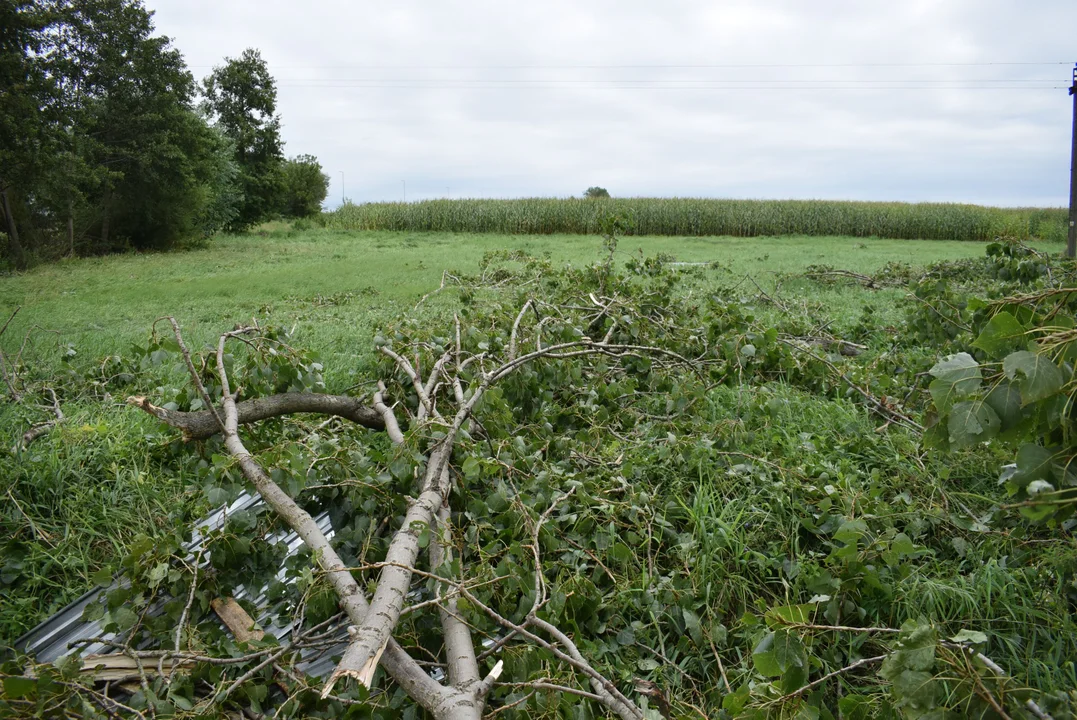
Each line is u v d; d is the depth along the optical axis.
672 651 2.84
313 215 46.38
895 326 7.71
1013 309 2.22
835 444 4.37
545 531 3.09
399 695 2.38
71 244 21.12
